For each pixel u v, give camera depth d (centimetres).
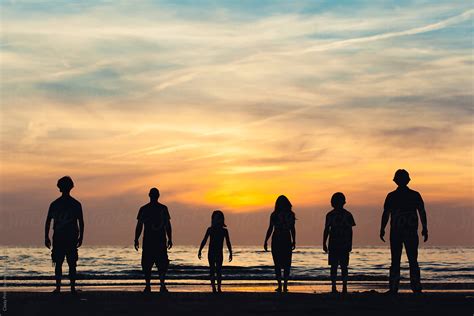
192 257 7144
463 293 1520
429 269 4569
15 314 948
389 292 1361
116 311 989
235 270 3812
